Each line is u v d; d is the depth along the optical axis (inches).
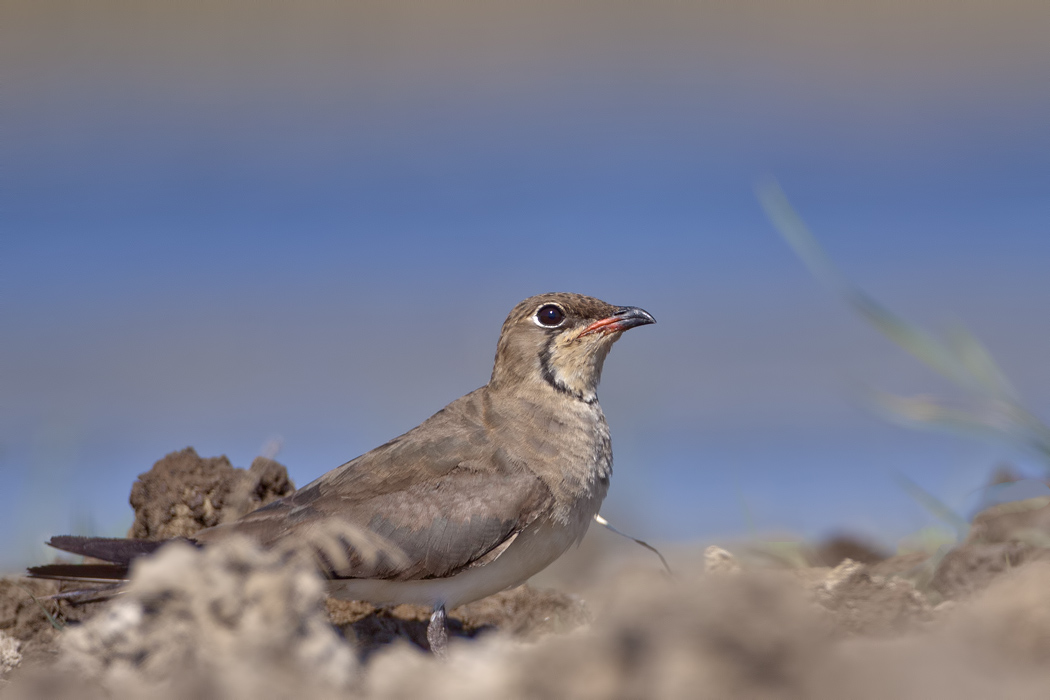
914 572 504.1
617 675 322.3
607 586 564.7
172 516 522.0
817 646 322.3
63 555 621.9
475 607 526.0
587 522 500.7
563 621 517.3
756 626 319.9
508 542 469.4
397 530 462.6
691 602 327.6
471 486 475.5
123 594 437.4
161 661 348.8
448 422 504.1
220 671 333.1
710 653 318.3
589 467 497.4
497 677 333.1
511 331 523.2
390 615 509.0
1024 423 557.6
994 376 568.7
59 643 448.5
